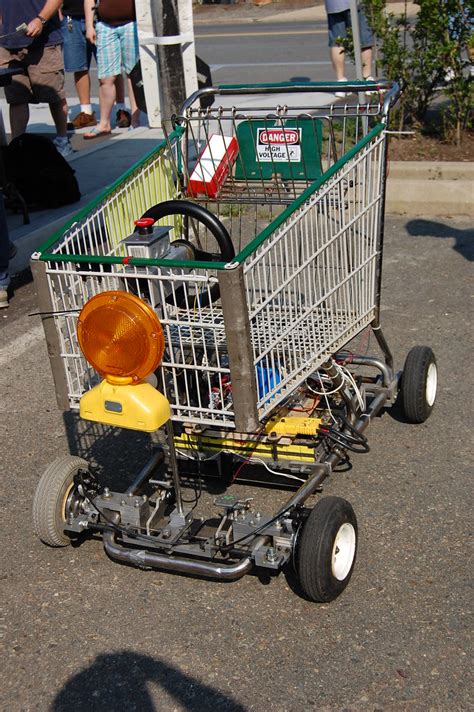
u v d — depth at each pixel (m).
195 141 4.86
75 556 4.18
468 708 3.18
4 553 4.23
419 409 4.97
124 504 3.94
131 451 5.06
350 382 4.59
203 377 4.03
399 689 3.28
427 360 4.98
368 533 4.17
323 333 4.28
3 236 6.97
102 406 3.52
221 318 4.12
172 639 3.61
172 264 3.54
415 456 4.79
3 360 6.32
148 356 3.42
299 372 4.10
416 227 8.40
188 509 4.18
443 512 4.30
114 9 11.34
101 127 12.12
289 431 4.20
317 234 4.05
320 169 4.70
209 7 30.02
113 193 4.43
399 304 6.75
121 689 3.38
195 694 3.33
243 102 12.92
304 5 29.08
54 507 4.01
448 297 6.83
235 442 4.29
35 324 6.89
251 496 4.53
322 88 4.67
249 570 3.70
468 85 9.84
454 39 9.87
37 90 10.62
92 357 3.48
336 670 3.38
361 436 4.46
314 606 3.73
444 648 3.46
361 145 4.18
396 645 3.49
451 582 3.82
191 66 8.42
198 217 4.14
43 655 3.58
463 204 8.58
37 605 3.87
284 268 3.99
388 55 10.08
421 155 9.75
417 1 9.87
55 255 3.76
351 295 4.48
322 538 3.56
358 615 3.66
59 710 3.31
